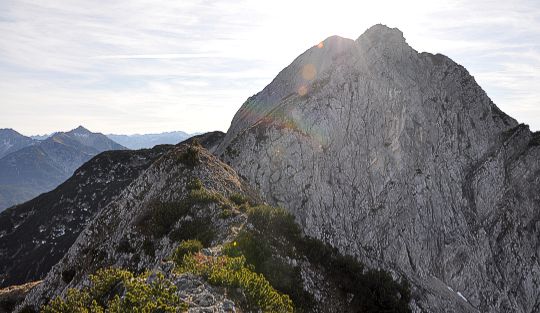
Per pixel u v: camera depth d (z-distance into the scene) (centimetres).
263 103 9469
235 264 2512
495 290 7781
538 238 8706
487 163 8856
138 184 5169
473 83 9544
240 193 5000
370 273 4250
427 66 9131
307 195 6612
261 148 6781
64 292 4262
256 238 3422
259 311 2108
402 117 8125
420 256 7375
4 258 14025
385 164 7694
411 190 7794
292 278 3262
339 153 7288
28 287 5781
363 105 7781
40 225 14938
